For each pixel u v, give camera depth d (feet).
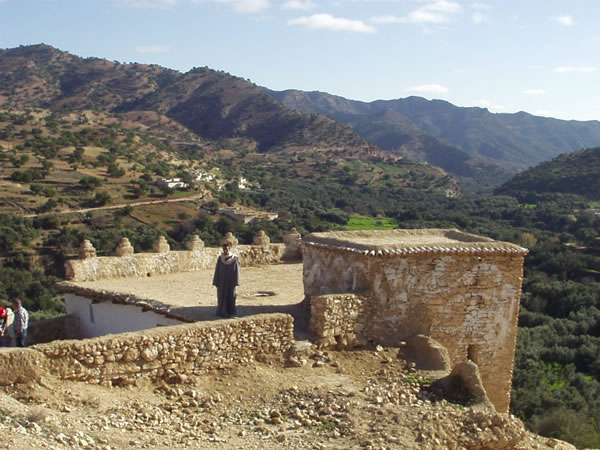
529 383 98.63
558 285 160.04
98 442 23.52
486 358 42.11
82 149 391.45
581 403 90.43
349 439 26.53
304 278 45.47
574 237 232.32
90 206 280.72
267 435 26.91
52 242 209.36
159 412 28.04
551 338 128.77
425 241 43.75
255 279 59.26
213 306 44.78
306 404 30.09
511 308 42.57
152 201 302.66
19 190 284.41
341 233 45.42
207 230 232.32
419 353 37.68
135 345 30.35
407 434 26.96
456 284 40.91
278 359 34.42
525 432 30.30
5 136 419.33
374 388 32.24
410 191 491.72
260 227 226.99
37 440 21.49
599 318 135.23
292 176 566.36
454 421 28.76
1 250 199.72
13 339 47.03
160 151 490.08
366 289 38.93
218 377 32.27
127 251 60.49
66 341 29.19
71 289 53.78
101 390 28.89
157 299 46.85
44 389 27.14
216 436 26.58
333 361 35.37
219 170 506.48
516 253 42.06
